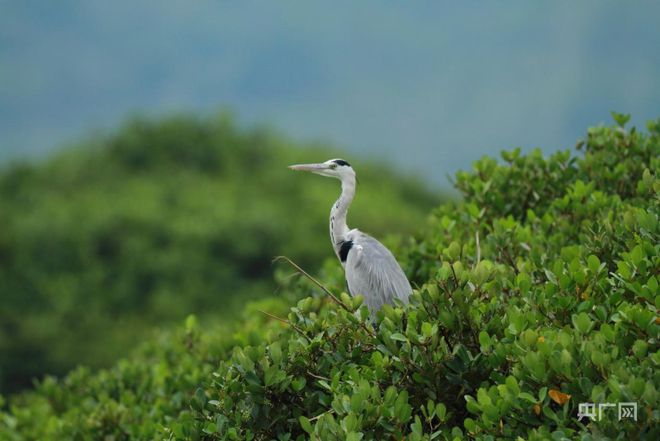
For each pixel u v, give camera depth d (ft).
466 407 34.19
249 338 51.47
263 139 185.16
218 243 143.23
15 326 128.26
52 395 65.36
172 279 137.59
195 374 52.24
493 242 46.57
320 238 149.79
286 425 36.50
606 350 31.83
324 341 37.11
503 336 35.37
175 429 36.70
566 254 41.29
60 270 139.13
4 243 141.18
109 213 147.02
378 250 48.14
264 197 163.94
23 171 173.78
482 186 54.54
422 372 34.27
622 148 53.16
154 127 180.86
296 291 55.98
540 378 31.22
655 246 36.94
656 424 28.68
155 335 69.15
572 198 49.03
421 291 35.81
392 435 32.83
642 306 34.40
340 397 33.47
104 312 132.46
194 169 173.17
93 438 54.44
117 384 61.72
